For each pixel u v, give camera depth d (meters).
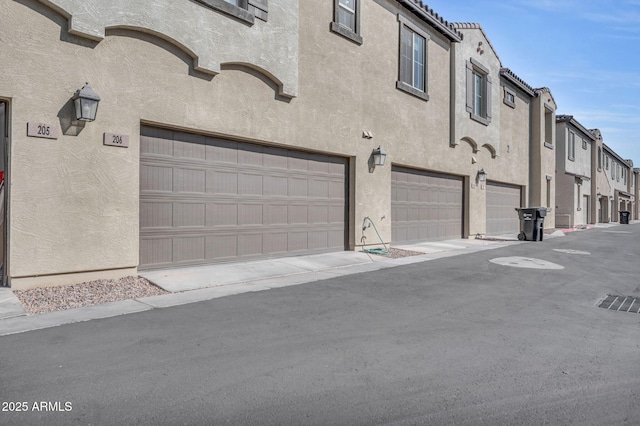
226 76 8.87
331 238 11.81
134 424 3.01
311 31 10.76
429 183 15.71
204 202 8.91
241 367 4.03
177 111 8.05
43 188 6.50
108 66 7.12
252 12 9.14
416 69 14.71
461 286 7.99
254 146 9.86
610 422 3.20
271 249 10.26
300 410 3.28
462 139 17.14
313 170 11.28
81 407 3.21
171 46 7.95
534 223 17.39
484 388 3.72
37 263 6.47
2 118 6.66
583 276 9.32
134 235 7.51
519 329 5.45
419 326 5.46
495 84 19.55
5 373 3.75
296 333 5.05
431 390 3.66
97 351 4.30
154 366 3.98
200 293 6.95
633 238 19.80
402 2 13.55
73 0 6.59
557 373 4.07
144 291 6.92
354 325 5.43
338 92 11.55
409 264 10.52
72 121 6.74
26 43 6.28
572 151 31.39
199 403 3.34
